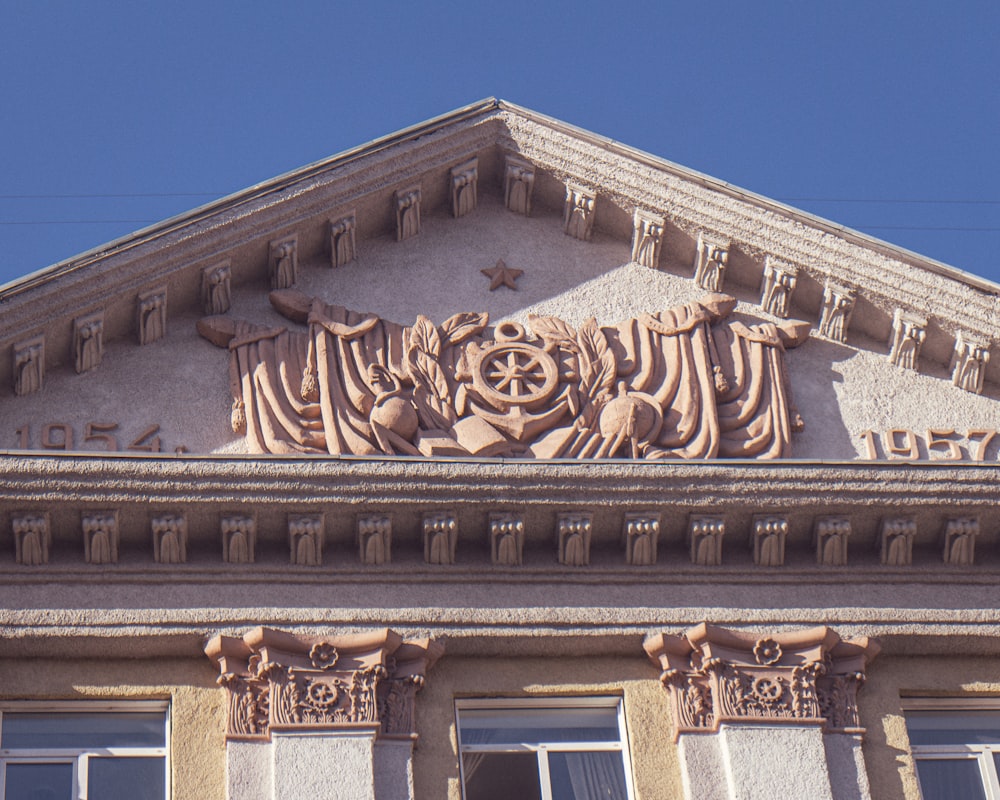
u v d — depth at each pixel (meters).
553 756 23.20
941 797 23.42
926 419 26.05
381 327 25.67
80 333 24.83
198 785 22.30
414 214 26.95
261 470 23.41
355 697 22.70
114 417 24.64
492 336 26.02
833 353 26.59
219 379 25.14
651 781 22.88
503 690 23.42
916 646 24.11
